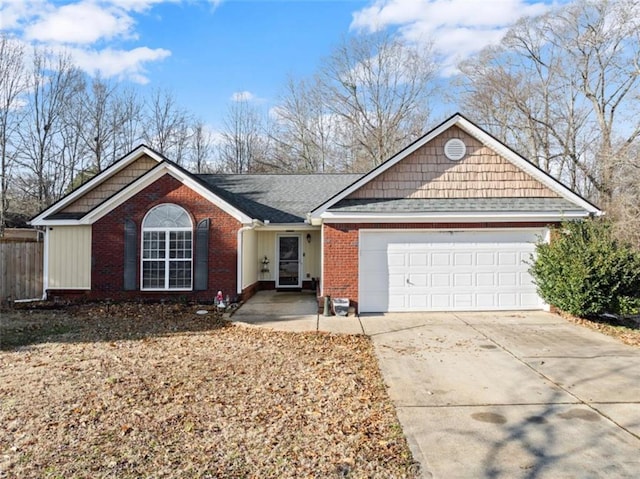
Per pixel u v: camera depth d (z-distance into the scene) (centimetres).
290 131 3875
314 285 1766
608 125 2697
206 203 1405
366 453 441
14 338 950
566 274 1112
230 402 577
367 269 1237
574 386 645
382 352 840
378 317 1181
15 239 2389
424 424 513
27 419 516
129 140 3606
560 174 2988
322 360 785
